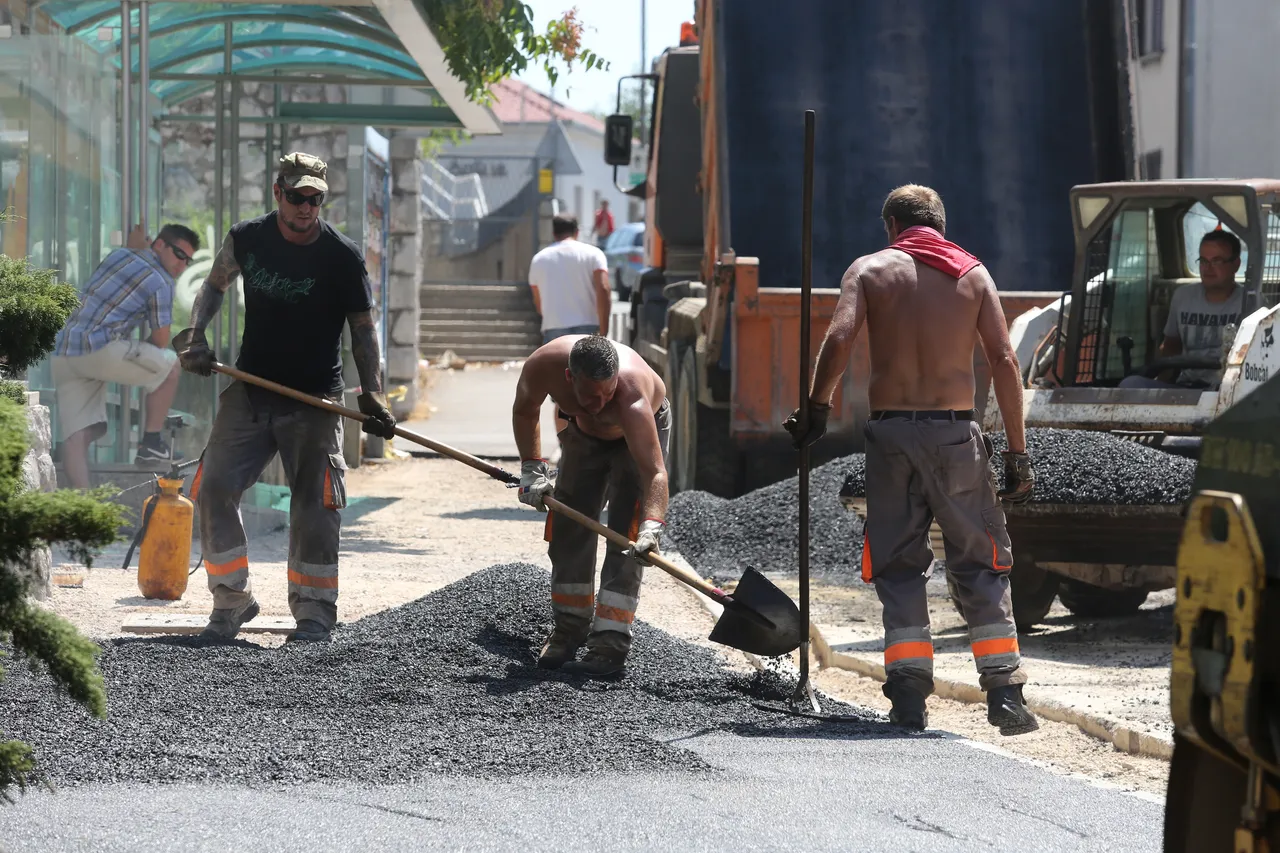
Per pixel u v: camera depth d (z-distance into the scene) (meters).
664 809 11.27
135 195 29.72
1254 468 6.55
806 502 16.73
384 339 54.25
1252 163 57.47
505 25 34.19
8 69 26.70
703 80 34.38
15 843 9.90
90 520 8.01
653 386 17.33
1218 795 6.95
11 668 15.33
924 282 15.90
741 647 16.66
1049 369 26.72
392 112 41.50
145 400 27.98
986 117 32.88
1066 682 18.27
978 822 11.16
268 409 19.06
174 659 16.80
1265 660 6.33
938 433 15.62
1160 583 22.27
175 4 29.88
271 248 18.97
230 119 36.41
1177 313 25.27
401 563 28.11
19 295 10.41
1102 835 10.92
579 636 17.92
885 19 32.91
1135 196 25.06
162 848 9.90
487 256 94.38
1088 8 32.97
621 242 105.62
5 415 8.21
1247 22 57.12
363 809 11.16
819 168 32.59
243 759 12.83
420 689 16.02
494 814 11.04
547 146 100.00
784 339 30.50
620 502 17.78
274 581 24.78
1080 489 21.48
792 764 13.16
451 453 18.86
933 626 23.14
